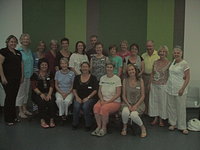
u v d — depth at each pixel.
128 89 4.32
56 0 5.60
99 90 4.43
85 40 5.71
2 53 4.33
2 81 4.36
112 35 5.69
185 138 4.05
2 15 5.61
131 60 4.91
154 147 3.67
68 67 4.83
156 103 4.63
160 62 4.55
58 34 5.69
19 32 5.66
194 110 5.72
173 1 5.65
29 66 5.05
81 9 5.64
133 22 5.67
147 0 5.63
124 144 3.78
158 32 5.71
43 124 4.51
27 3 5.59
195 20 5.72
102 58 4.74
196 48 5.77
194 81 5.78
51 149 3.55
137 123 4.10
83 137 4.05
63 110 4.52
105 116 4.15
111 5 5.63
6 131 4.25
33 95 4.66
